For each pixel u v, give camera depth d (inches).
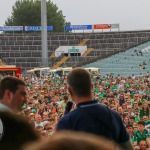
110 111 300.8
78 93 303.7
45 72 4306.1
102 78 3627.0
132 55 5369.1
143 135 1073.5
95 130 291.1
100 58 5428.2
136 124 1128.8
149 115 1541.6
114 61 5310.0
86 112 293.9
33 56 6028.5
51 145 129.7
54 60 5964.6
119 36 6122.1
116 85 3006.9
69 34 6171.3
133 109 1549.0
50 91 2513.5
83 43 6136.8
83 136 132.9
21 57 6033.5
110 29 6653.5
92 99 307.3
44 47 4990.2
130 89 2613.2
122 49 5521.7
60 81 3437.5
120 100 1977.1
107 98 1998.0
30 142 150.8
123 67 5157.5
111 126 294.5
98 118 293.1
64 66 5871.1
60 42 6136.8
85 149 129.0
